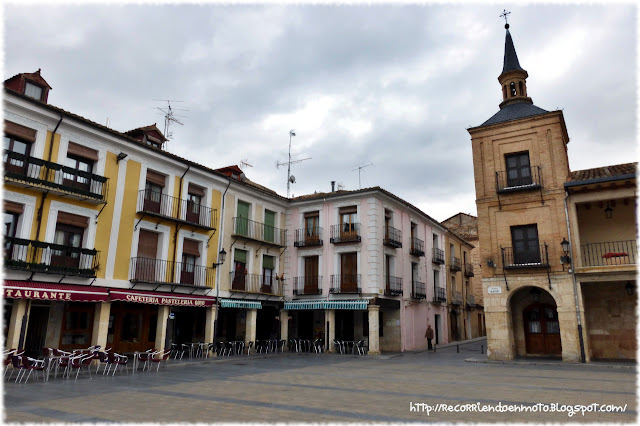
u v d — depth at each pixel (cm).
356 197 2658
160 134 2189
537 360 1883
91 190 1781
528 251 1986
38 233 1596
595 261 1933
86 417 779
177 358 1980
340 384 1227
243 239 2505
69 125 1717
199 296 2162
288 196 3109
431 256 3294
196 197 2297
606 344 1884
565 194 1927
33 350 1703
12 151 1513
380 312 2753
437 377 1392
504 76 2358
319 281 2673
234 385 1198
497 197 2081
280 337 2653
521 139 2084
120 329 1998
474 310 4225
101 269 1783
